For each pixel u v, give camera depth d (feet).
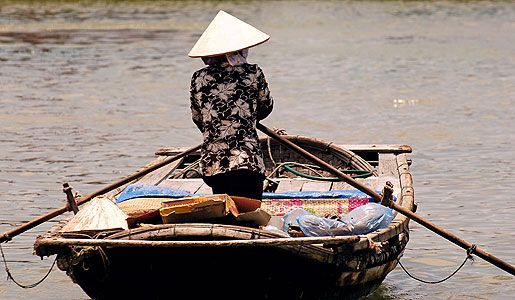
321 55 191.21
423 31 240.73
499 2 323.78
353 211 47.62
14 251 61.93
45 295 53.52
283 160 74.28
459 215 70.90
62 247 41.96
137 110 125.80
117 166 90.33
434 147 98.99
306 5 320.50
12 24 257.34
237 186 45.96
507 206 73.56
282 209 54.19
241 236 41.50
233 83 46.52
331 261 42.80
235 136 46.09
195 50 47.16
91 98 136.26
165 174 66.59
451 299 52.42
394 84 149.48
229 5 319.27
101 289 43.70
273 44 213.66
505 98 133.18
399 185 61.05
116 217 44.91
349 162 70.54
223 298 43.04
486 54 188.44
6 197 77.05
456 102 130.11
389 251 48.06
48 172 87.15
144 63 180.96
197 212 43.73
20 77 158.92
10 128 111.34
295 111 124.36
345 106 128.16
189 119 118.93
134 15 286.87
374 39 222.28
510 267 45.11
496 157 93.30
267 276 42.39
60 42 217.36
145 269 42.22
